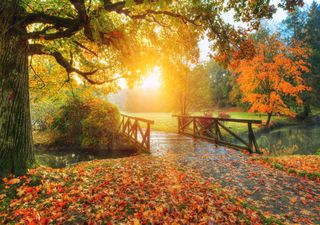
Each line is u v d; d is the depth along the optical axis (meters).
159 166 6.00
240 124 20.62
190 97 18.58
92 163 6.57
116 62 6.91
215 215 3.26
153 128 17.33
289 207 3.67
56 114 13.29
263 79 17.77
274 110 18.58
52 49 5.11
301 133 17.45
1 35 4.07
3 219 2.90
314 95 25.67
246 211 3.45
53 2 5.04
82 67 7.62
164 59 6.39
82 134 12.32
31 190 3.62
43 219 2.79
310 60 26.62
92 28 4.37
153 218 3.07
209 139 10.25
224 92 42.28
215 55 6.36
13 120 4.23
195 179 4.86
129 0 3.69
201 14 5.62
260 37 23.83
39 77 7.00
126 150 11.41
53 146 11.90
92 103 12.80
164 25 6.47
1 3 3.85
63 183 3.97
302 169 5.48
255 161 6.51
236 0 5.39
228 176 5.23
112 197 3.63
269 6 4.96
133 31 5.85
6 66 4.16
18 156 4.27
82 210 3.12
